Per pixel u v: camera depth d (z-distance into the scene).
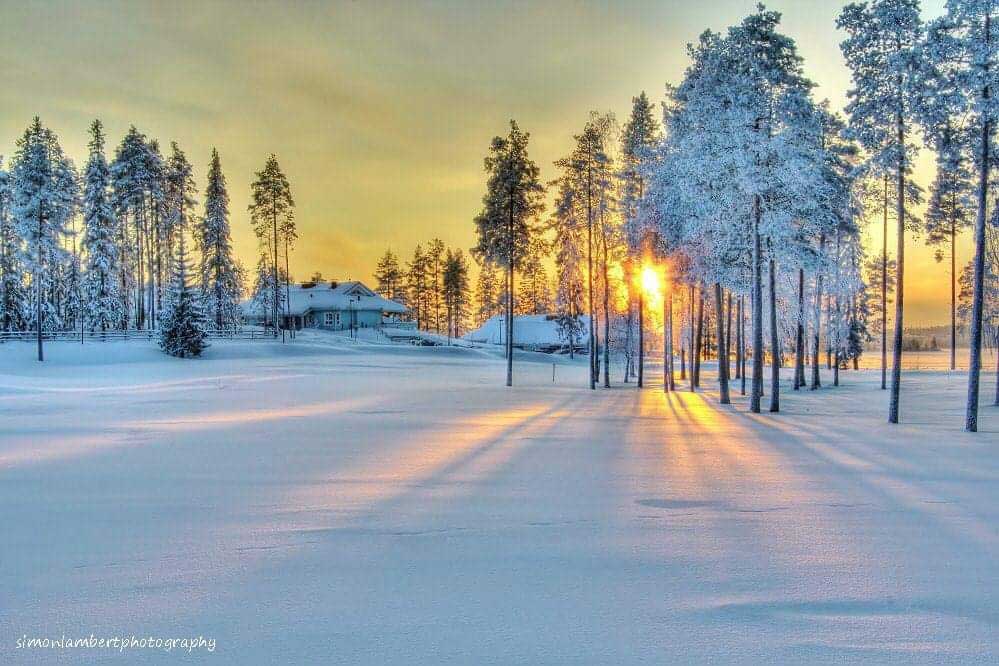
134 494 9.39
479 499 9.08
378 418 20.11
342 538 7.16
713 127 25.03
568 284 43.59
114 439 15.25
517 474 10.94
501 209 40.28
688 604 5.26
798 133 25.02
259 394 29.84
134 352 53.75
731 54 25.55
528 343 96.00
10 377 36.44
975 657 4.36
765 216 24.06
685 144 26.27
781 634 4.70
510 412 22.58
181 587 5.65
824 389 39.28
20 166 53.25
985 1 17.64
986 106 17.62
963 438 16.08
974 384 17.75
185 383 36.22
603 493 9.48
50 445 14.29
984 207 18.16
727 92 25.05
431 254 128.50
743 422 20.09
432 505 8.71
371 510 8.43
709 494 9.42
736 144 24.38
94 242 61.28
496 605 5.23
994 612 5.14
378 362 59.22
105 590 5.59
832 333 42.47
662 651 4.42
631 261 39.25
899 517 8.12
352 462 12.11
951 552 6.68
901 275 20.06
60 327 62.38
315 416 20.64
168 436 15.78
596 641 4.57
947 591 5.59
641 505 8.73
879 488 9.89
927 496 9.34
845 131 20.94
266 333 75.25
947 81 18.94
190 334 55.84
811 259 24.88
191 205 74.00
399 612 5.09
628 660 4.28
